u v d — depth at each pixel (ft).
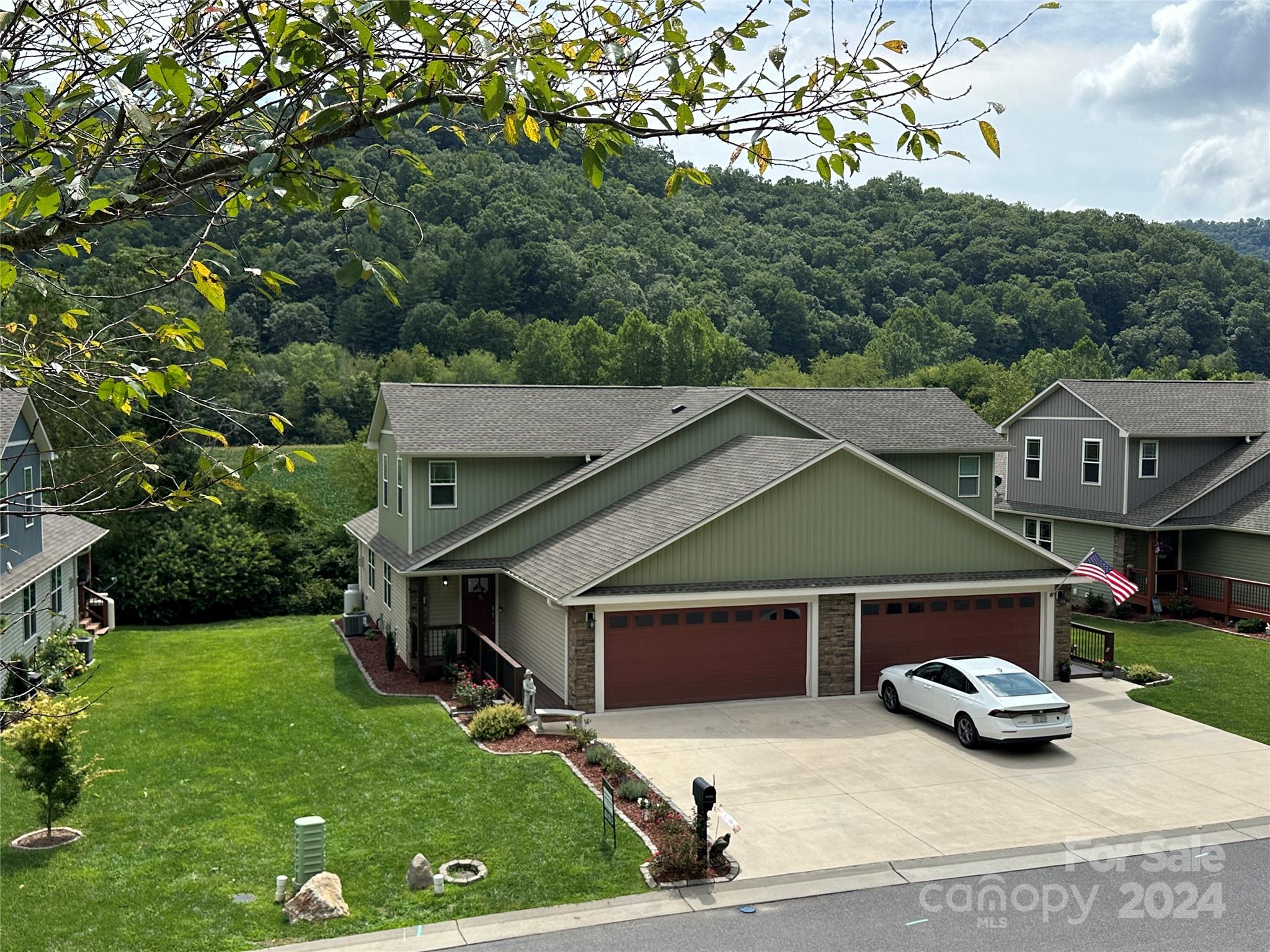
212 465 15.80
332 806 54.13
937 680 68.18
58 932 40.47
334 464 155.74
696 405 97.76
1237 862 47.34
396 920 41.60
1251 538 110.63
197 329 16.93
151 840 49.98
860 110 14.57
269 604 132.98
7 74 13.20
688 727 68.49
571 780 57.52
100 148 13.83
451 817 52.24
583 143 14.98
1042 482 131.54
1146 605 115.03
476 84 13.88
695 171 15.81
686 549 73.87
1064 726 62.80
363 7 12.14
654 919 41.81
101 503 124.16
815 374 273.54
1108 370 292.81
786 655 76.13
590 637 71.72
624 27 14.34
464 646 86.94
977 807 54.13
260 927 41.09
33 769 49.03
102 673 88.99
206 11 13.64
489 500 91.97
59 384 16.62
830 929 40.81
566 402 102.06
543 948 39.37
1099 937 40.11
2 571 77.46
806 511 76.64
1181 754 63.67
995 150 14.66
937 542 79.77
